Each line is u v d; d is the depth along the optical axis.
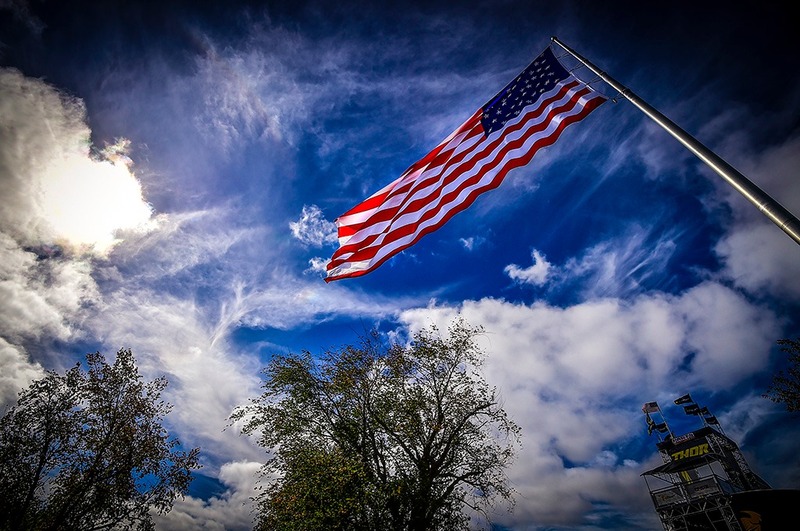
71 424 19.78
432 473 18.64
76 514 18.14
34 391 19.64
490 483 19.03
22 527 17.75
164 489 20.42
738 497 32.16
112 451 19.66
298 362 20.58
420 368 21.25
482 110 13.20
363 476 17.30
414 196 12.97
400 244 12.23
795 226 4.58
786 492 30.19
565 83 10.91
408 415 19.81
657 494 37.47
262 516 18.98
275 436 19.52
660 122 7.16
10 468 18.08
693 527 34.44
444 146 13.66
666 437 42.81
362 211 14.20
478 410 20.39
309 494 16.78
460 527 18.31
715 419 41.66
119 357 22.23
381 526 16.94
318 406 19.91
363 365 20.89
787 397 24.05
